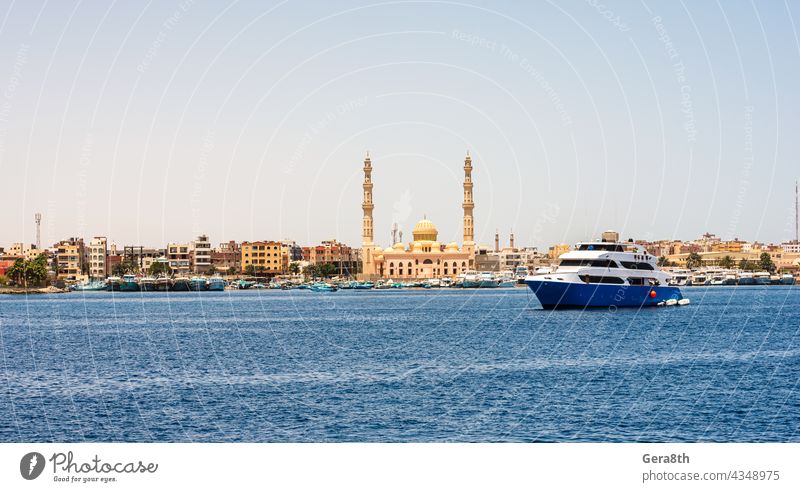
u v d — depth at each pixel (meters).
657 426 72.62
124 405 81.19
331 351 126.06
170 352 126.38
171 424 73.56
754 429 71.81
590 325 162.50
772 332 152.12
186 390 88.94
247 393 86.94
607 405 80.62
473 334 151.50
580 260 184.62
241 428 72.00
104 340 148.12
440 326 172.75
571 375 98.75
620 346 129.62
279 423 73.75
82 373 102.94
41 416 76.75
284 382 94.06
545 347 128.75
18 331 170.75
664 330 154.50
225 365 109.75
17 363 113.56
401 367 106.62
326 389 89.06
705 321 172.88
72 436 69.75
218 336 155.00
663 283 194.88
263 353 124.06
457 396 84.94
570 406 80.12
